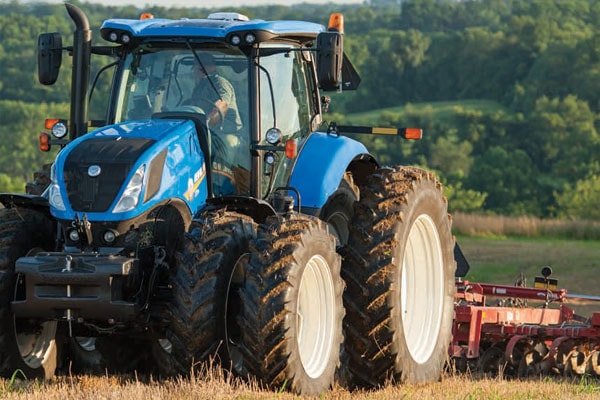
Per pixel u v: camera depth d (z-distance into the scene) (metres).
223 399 20.28
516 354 31.97
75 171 22.75
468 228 132.62
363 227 24.77
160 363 25.06
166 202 23.03
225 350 22.31
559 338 31.00
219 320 21.94
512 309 32.56
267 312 21.59
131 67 25.45
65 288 21.72
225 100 24.86
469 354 30.94
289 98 26.23
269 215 23.58
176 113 24.91
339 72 23.72
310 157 26.02
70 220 22.45
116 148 23.06
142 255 22.45
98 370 27.16
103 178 22.59
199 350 21.81
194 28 24.66
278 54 25.94
